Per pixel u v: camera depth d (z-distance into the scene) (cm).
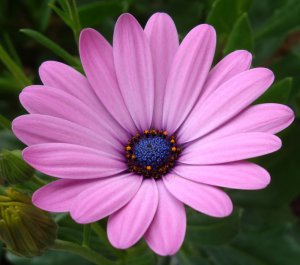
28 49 25
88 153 14
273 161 20
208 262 20
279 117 14
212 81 15
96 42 15
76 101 15
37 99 14
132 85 15
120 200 14
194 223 18
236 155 13
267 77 14
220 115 14
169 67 16
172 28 15
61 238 17
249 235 20
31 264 20
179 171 15
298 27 21
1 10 24
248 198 21
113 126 15
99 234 17
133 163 16
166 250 12
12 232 14
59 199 13
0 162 15
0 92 23
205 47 15
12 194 14
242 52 15
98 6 21
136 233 13
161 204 14
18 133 14
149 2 23
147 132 16
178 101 15
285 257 20
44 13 22
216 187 13
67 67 15
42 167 13
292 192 20
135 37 15
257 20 23
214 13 20
